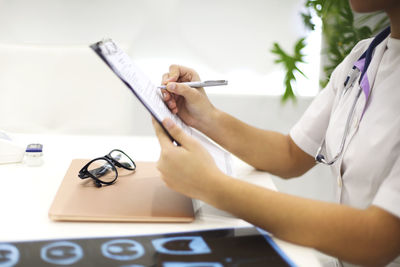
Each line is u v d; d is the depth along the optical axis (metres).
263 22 2.33
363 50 0.89
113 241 0.58
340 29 2.00
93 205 0.67
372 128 0.69
